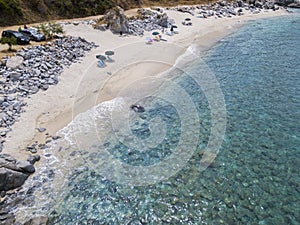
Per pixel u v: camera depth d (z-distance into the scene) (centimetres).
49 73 2792
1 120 2061
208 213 1500
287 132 2150
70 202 1557
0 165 1609
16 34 3350
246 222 1442
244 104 2538
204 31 4881
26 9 4900
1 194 1529
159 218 1484
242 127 2209
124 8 6250
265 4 7138
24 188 1595
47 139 1988
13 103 2266
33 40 3534
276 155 1911
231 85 2900
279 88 2838
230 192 1625
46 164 1781
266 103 2556
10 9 4603
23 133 1998
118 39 4097
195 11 6284
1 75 2552
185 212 1512
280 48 4075
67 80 2766
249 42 4350
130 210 1532
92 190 1644
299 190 1636
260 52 3900
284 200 1568
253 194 1608
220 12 6284
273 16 6266
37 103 2350
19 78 2553
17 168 1650
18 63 2728
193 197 1600
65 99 2475
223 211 1507
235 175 1745
